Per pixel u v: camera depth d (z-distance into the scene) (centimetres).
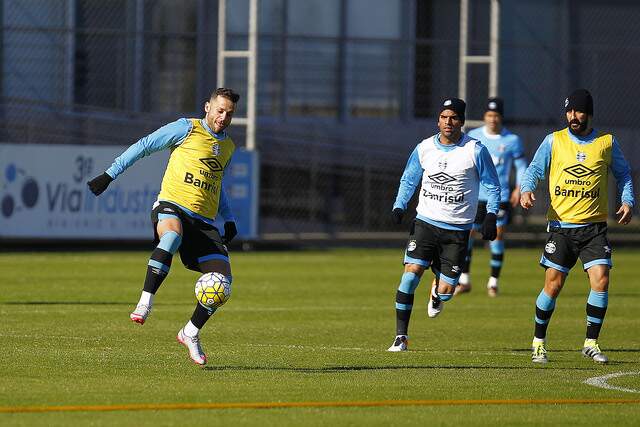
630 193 3512
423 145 3734
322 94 10238
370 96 10344
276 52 10112
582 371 3306
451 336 4222
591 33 10988
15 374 2994
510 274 6944
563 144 3488
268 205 9225
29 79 9162
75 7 9275
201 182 3158
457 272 3744
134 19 9444
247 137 8062
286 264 7238
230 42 9988
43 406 2558
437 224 3725
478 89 10631
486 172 3694
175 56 9694
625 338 4269
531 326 4559
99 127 9138
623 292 6009
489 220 3662
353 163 9862
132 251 7875
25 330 4031
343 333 4231
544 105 10831
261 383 2936
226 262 3184
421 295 5741
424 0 10469
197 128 3173
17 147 7594
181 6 9738
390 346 3881
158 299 5181
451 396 2806
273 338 4034
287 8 10175
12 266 6669
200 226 3183
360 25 10369
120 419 2442
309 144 9775
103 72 9344
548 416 2589
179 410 2555
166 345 3712
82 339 3809
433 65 10538
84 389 2781
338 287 5962
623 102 10994
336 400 2716
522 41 10831
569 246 3506
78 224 7656
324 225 9388
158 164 7744
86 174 7662
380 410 2609
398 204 3788
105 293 5381
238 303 5172
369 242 9100
